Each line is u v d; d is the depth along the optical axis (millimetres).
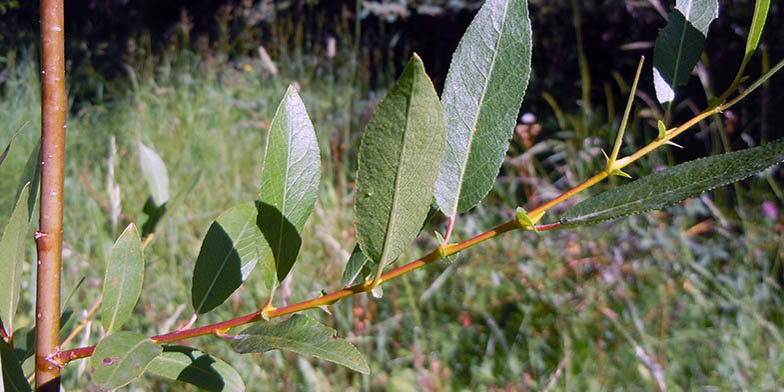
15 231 192
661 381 776
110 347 172
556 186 1295
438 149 160
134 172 1428
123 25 2520
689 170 177
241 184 1423
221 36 2381
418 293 1023
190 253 1064
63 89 187
